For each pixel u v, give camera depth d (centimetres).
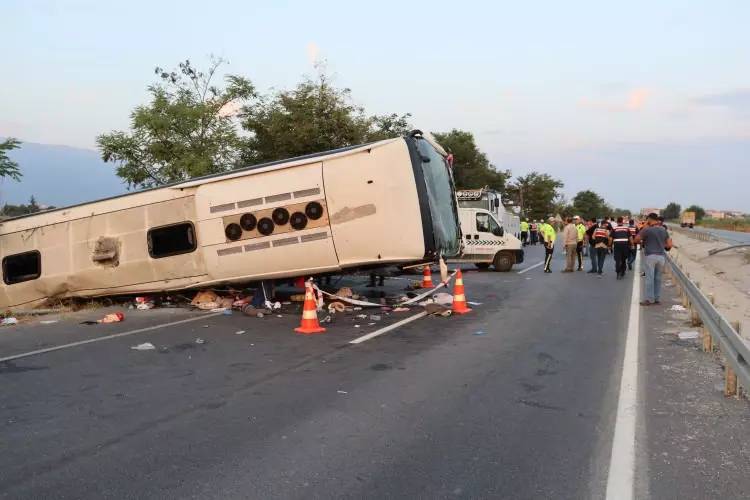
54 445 485
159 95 2425
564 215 10706
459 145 6656
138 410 576
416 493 392
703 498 379
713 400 584
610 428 507
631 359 762
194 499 386
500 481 408
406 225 1073
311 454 459
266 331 997
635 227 2223
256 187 1145
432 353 812
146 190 1241
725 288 1767
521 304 1297
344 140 2922
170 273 1217
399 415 550
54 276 1287
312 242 1114
